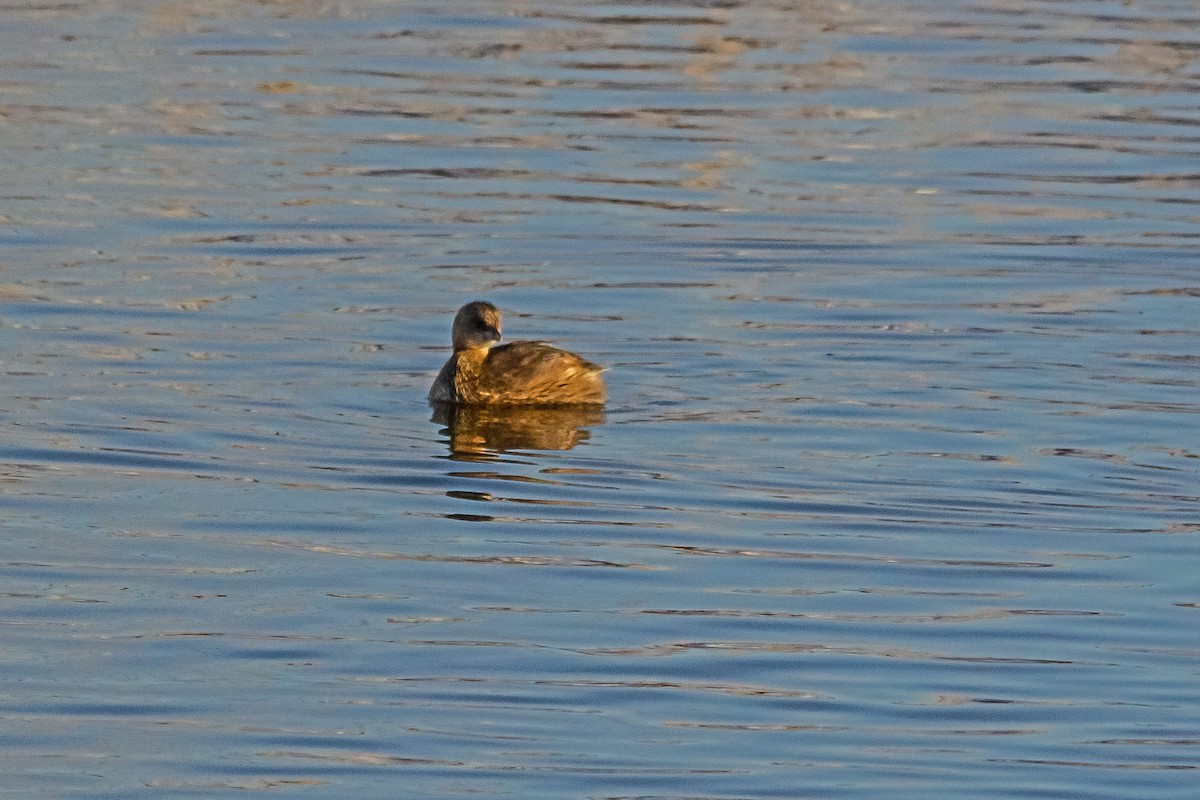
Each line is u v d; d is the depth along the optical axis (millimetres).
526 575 12883
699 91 27484
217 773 10188
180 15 31688
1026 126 26016
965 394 16594
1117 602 12570
